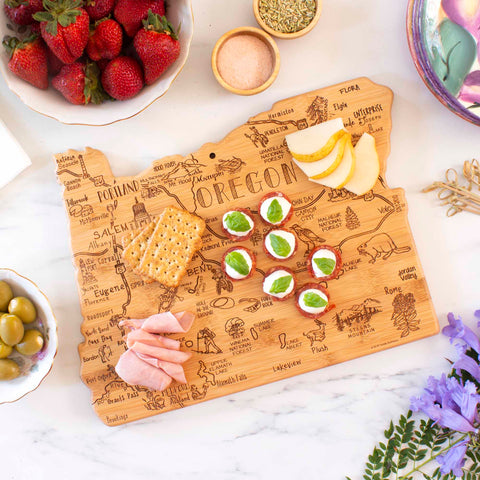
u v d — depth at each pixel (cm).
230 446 87
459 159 88
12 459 87
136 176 85
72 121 82
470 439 80
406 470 87
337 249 85
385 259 85
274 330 85
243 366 85
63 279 87
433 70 81
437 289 87
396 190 85
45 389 87
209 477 87
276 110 85
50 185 87
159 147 87
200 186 85
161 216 84
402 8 87
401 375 87
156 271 84
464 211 88
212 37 86
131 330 85
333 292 85
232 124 87
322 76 87
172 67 82
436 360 87
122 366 83
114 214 85
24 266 87
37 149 86
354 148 85
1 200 87
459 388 80
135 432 87
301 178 85
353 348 85
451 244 88
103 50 79
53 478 87
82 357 85
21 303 81
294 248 84
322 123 84
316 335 85
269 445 87
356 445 87
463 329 83
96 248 85
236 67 83
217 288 85
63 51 76
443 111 87
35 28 79
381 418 87
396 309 85
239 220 82
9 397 82
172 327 83
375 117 85
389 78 87
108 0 77
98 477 87
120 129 87
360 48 87
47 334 83
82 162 85
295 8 83
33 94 81
